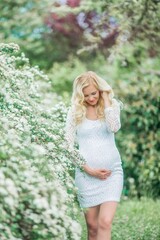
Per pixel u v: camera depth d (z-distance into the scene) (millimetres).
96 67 15781
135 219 8844
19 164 4789
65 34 17062
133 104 11844
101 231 5977
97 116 6199
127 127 12125
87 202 6105
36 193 4582
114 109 6156
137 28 10398
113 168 6109
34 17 16938
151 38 10789
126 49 11844
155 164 11609
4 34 16938
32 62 17094
